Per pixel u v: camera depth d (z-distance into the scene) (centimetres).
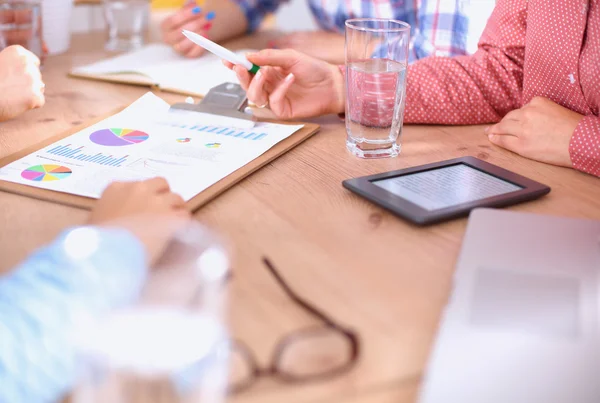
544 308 56
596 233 70
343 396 48
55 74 138
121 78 132
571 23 101
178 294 43
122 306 42
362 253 69
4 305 46
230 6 171
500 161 96
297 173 90
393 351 53
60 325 44
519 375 48
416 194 80
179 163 90
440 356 50
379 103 94
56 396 45
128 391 42
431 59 117
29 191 81
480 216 73
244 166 90
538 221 73
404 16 167
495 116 115
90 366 41
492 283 60
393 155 97
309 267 66
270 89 114
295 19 292
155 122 107
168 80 130
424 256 68
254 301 59
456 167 91
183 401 42
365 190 81
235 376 50
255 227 74
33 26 139
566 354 51
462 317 55
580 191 86
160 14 204
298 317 57
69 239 46
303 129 107
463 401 47
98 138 99
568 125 94
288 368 51
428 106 112
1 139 101
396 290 62
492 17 121
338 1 181
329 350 53
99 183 84
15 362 44
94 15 181
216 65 142
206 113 108
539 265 63
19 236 71
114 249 45
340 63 152
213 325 43
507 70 114
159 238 45
